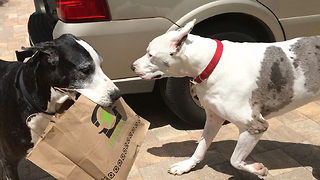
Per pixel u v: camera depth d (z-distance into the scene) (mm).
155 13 2734
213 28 3066
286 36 3201
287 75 2271
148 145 3115
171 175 2723
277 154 2971
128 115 2146
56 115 2035
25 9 8297
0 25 6977
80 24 2609
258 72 2246
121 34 2707
